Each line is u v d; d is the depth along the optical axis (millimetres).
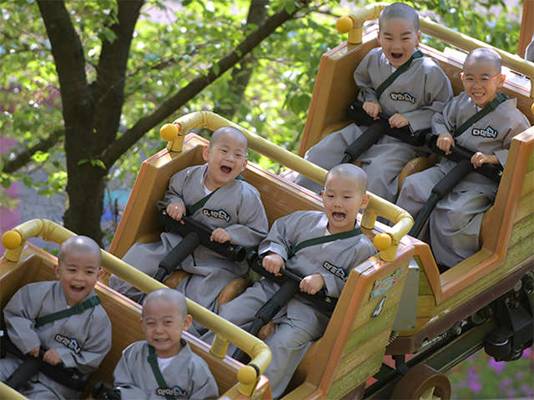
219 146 6430
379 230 6379
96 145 10992
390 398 6984
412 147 7406
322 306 6238
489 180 7148
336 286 6250
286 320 6254
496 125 7105
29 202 14141
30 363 5789
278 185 6641
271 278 6332
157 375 5637
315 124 7543
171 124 6594
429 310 6668
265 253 6379
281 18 10789
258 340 5629
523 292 7684
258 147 6625
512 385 14562
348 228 6336
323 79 7453
